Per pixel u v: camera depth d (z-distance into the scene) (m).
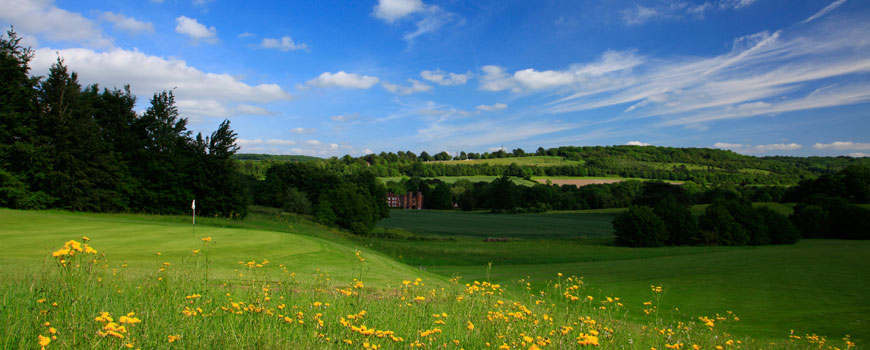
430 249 35.94
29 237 17.69
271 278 11.28
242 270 12.14
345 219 51.56
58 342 3.74
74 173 36.69
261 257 17.23
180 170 42.69
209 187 42.91
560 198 120.25
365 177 75.44
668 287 21.34
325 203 50.09
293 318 5.63
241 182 45.44
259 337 4.49
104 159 39.00
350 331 4.77
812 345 11.33
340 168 165.88
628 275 25.44
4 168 34.25
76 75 38.34
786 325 14.47
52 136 37.25
